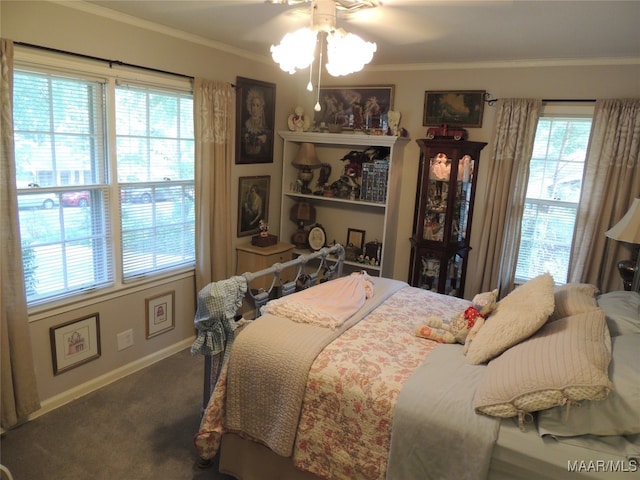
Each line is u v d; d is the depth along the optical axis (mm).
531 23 2430
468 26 2557
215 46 3418
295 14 2531
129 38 2803
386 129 4047
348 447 1769
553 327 1812
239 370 2004
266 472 2088
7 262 2314
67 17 2465
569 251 3611
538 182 3645
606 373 1476
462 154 3561
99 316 2910
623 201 3164
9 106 2213
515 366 1636
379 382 1758
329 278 3258
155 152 3162
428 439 1591
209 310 2078
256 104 3934
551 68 3371
